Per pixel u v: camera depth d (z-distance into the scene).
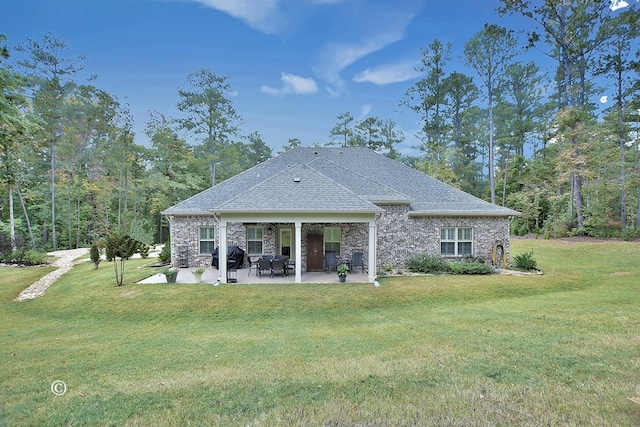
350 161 20.84
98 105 33.19
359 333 7.86
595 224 27.84
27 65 29.70
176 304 11.02
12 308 12.00
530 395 3.94
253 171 19.80
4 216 32.44
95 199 33.59
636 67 25.58
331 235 16.56
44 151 30.55
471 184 45.75
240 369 5.28
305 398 4.04
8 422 3.56
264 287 12.63
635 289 12.46
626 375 4.45
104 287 12.94
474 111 43.59
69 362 6.02
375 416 3.54
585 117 27.00
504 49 35.22
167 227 39.50
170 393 4.29
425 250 17.02
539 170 36.00
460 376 4.59
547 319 8.06
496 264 16.84
